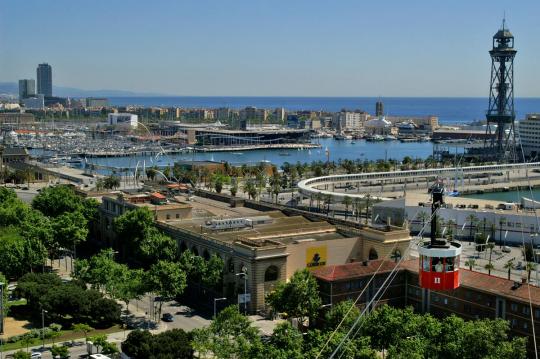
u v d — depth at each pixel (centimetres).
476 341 17075
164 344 18638
